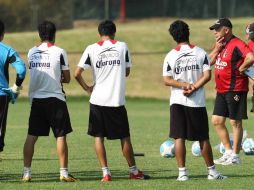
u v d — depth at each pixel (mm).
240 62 37844
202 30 115688
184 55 31531
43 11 125625
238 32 111500
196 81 31641
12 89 31469
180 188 30250
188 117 31609
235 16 129625
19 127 61094
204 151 32188
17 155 42656
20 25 123500
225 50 38031
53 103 31859
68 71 32219
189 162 39062
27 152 32312
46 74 31875
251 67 37750
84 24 138750
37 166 37812
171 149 41250
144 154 42500
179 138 31766
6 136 53938
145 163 38906
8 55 31531
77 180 32344
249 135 55156
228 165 38000
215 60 38469
